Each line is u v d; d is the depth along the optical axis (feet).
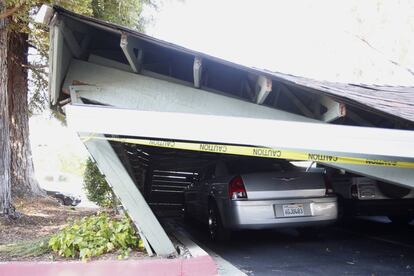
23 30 32.63
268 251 21.58
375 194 26.48
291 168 24.09
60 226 23.84
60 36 17.90
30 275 14.58
